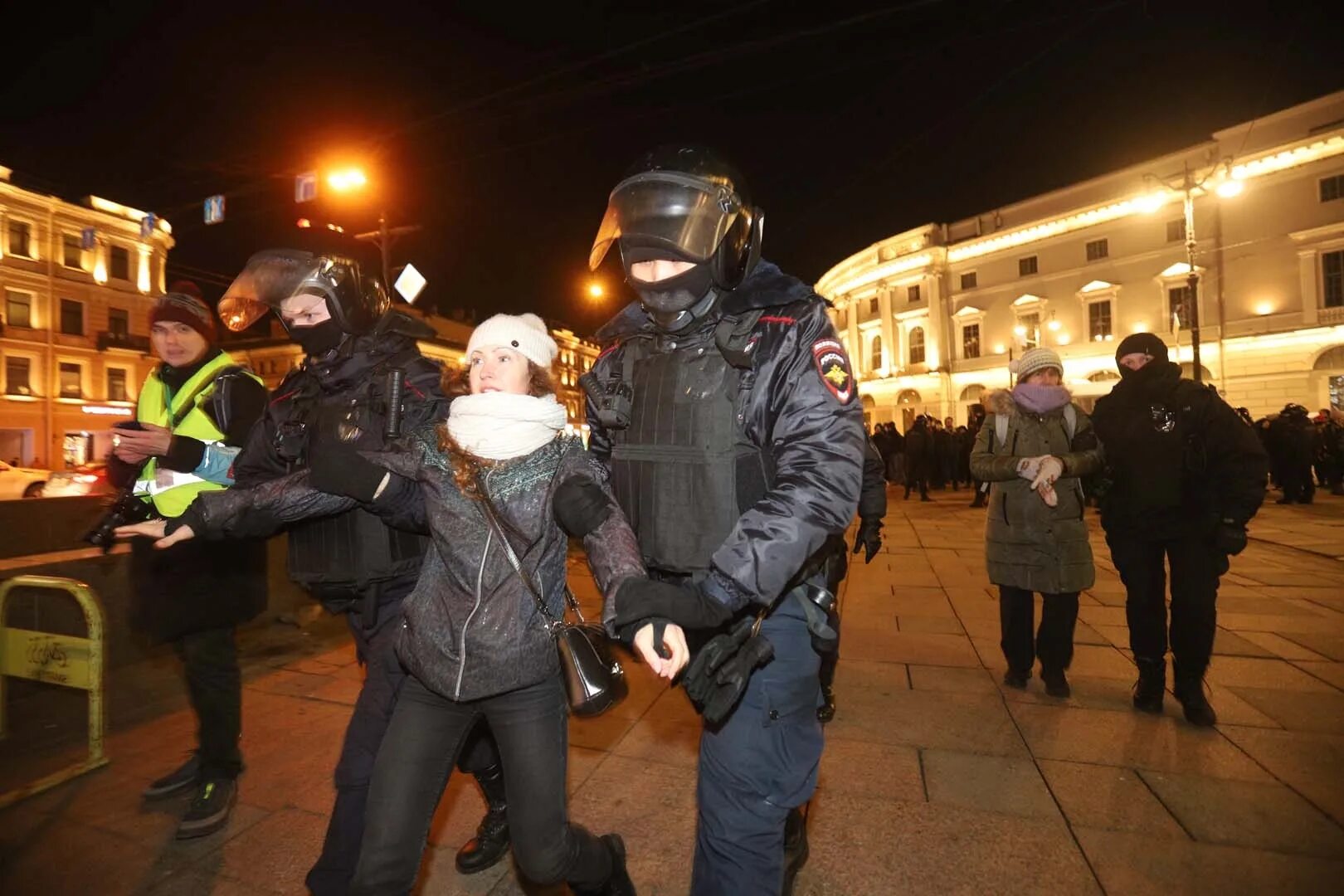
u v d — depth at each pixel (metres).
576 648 1.58
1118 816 2.57
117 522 2.50
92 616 3.03
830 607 1.68
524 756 1.68
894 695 3.79
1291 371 28.55
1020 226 37.53
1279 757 2.99
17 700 3.60
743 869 1.53
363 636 2.12
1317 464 14.97
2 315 31.25
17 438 31.86
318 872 1.88
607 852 1.87
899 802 2.70
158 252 37.16
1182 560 3.35
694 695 1.41
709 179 1.59
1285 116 28.61
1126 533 3.50
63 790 2.87
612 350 1.95
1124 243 33.75
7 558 4.75
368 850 1.61
